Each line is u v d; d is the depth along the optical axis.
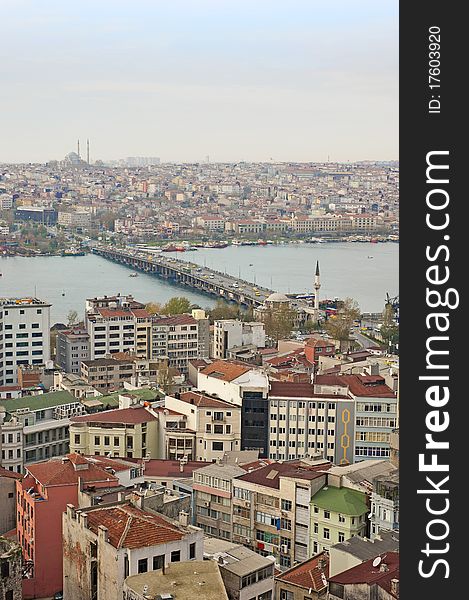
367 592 137.50
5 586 139.25
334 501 190.00
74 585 161.25
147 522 153.25
